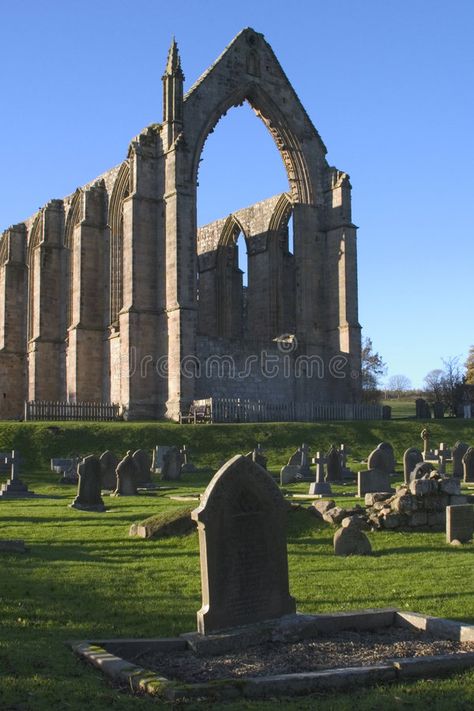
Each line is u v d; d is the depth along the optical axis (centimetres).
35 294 8438
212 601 1228
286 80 7675
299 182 7694
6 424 5419
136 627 1321
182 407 6512
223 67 7281
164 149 6888
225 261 8956
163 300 6806
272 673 1088
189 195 6806
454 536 2172
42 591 1541
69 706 931
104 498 3409
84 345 7512
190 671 1102
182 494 3572
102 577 1692
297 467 4331
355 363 7475
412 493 2352
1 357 8831
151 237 6906
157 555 1995
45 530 2392
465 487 3656
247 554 1264
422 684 1031
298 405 6788
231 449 5466
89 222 7625
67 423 5619
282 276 8431
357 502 3045
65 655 1135
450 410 9538
